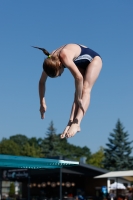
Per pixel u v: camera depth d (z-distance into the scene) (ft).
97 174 124.57
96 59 17.85
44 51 16.49
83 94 17.46
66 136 16.71
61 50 16.67
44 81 19.15
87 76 17.61
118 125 226.17
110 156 222.69
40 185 138.51
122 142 223.92
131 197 84.84
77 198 84.53
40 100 19.44
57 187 147.84
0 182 87.20
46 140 256.52
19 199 133.18
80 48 17.54
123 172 101.09
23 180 133.59
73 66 16.31
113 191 113.19
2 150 304.71
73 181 143.02
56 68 16.28
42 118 19.57
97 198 116.78
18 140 425.28
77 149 427.33
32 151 294.66
